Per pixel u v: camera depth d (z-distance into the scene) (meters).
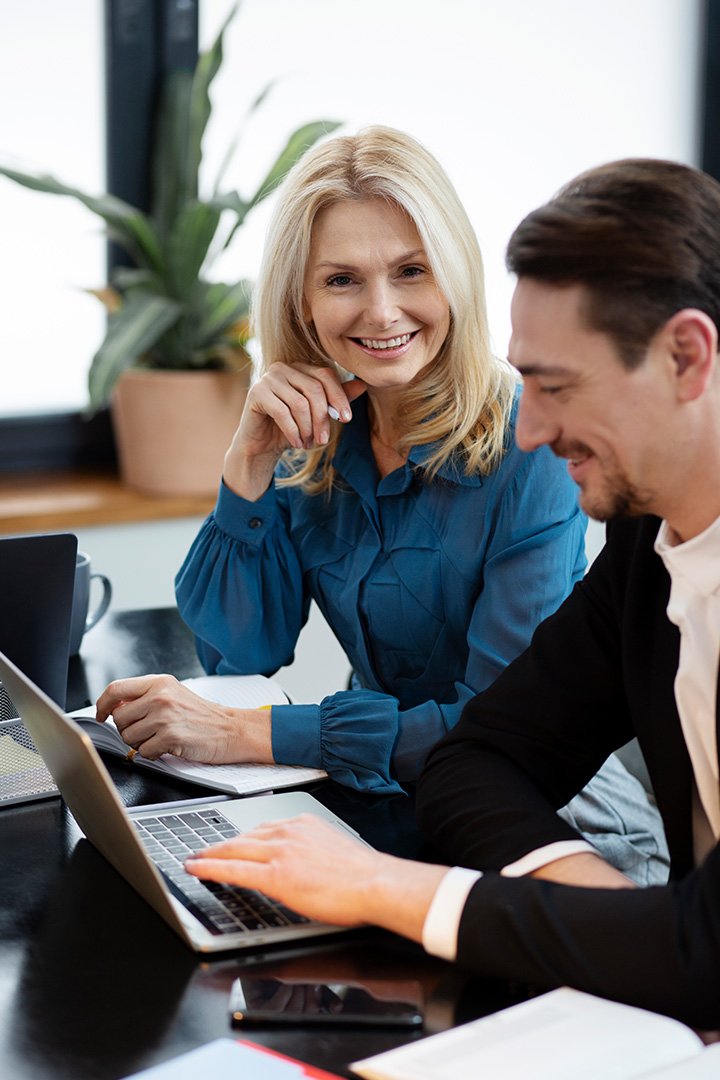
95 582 3.37
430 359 1.80
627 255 1.12
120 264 3.62
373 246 1.74
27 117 3.47
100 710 1.70
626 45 3.76
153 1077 0.98
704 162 3.90
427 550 1.83
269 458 1.93
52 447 3.69
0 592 1.64
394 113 3.63
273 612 2.00
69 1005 1.12
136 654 2.13
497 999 1.11
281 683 3.35
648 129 3.83
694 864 1.34
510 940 1.12
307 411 1.85
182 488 3.43
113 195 3.58
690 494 1.22
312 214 1.77
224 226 3.52
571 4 3.69
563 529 1.78
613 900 1.12
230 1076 0.98
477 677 1.75
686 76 3.83
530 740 1.45
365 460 1.89
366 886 1.20
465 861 1.33
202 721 1.67
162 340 3.44
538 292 1.15
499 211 3.74
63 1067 1.03
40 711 1.27
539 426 1.20
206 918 1.24
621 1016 1.04
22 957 1.20
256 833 1.28
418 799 1.44
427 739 1.67
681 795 1.33
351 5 3.56
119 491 3.49
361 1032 1.07
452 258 1.73
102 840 1.35
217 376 3.38
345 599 1.89
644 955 1.08
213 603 1.98
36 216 3.52
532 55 3.68
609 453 1.19
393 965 1.17
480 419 1.80
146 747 1.65
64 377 3.66
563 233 1.14
